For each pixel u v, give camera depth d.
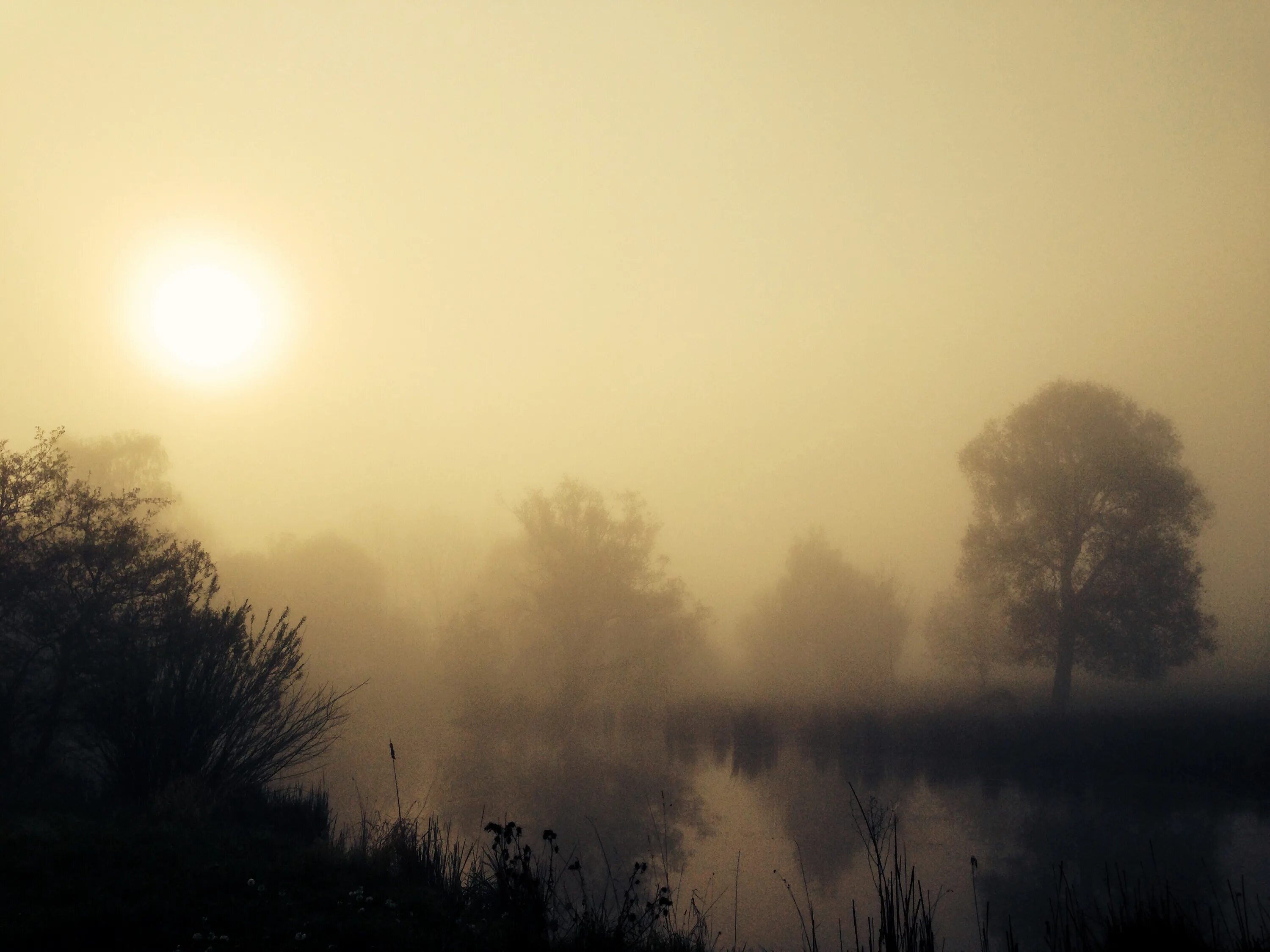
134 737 13.30
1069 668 37.00
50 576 15.19
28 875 8.00
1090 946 7.87
